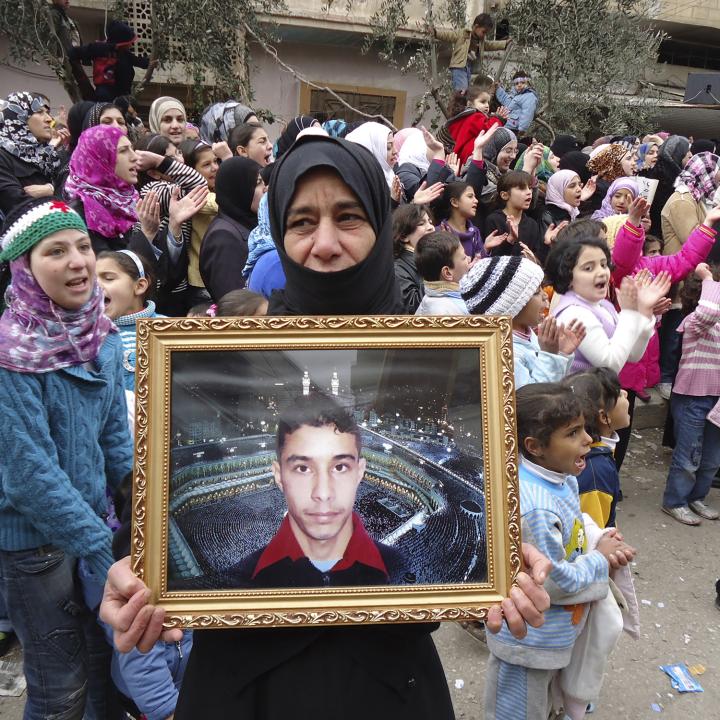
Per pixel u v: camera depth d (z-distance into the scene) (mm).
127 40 6633
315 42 10047
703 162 5441
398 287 1441
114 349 2068
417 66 9102
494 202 5457
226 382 1191
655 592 3580
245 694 1201
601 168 6387
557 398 2041
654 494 4645
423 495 1214
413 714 1229
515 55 9172
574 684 2244
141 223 3467
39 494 1743
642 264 4250
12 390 1741
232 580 1167
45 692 1968
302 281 1263
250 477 1189
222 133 5871
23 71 7738
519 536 1198
